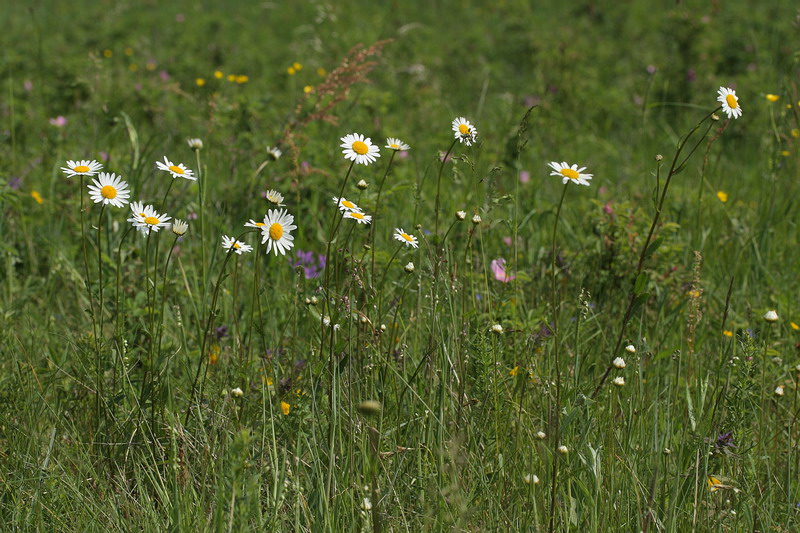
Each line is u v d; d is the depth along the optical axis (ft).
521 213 28.58
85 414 18.01
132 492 16.72
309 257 23.90
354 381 17.13
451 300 17.58
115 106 41.65
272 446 16.44
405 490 16.03
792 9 68.80
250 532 14.39
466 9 82.94
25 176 31.73
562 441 16.56
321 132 34.83
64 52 61.46
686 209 29.32
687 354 21.31
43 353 20.62
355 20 73.26
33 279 25.09
